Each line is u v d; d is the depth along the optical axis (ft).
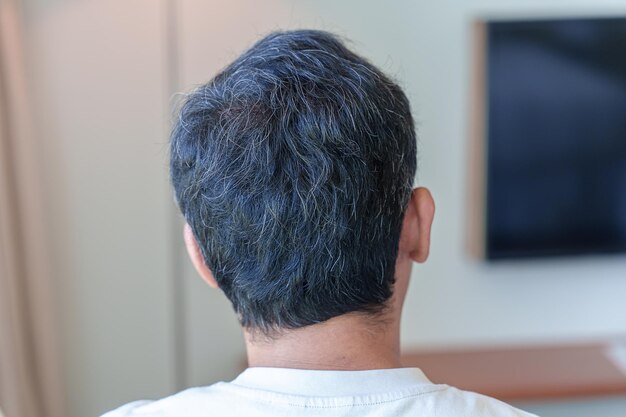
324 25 7.08
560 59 7.10
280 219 2.14
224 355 7.52
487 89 7.10
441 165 7.43
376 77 2.32
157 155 7.09
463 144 7.41
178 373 7.46
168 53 6.95
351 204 2.15
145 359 7.45
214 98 2.28
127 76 6.95
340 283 2.18
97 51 6.88
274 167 2.14
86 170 7.05
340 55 2.35
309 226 2.14
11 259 6.39
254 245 2.17
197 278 7.36
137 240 7.23
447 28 7.21
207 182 2.20
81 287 7.23
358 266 2.19
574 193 7.36
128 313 7.34
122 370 7.44
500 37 7.02
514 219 7.38
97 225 7.16
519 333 7.92
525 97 7.14
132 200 7.15
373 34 7.14
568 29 7.06
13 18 6.33
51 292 7.03
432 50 7.23
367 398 2.12
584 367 7.35
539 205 7.36
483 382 7.06
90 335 7.34
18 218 6.52
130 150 7.07
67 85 6.89
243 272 2.21
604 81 7.17
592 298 7.98
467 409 2.15
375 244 2.21
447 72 7.27
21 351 6.52
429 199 2.44
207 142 2.22
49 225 7.07
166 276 7.33
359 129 2.18
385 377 2.18
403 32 7.17
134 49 6.92
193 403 2.21
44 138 6.93
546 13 7.18
